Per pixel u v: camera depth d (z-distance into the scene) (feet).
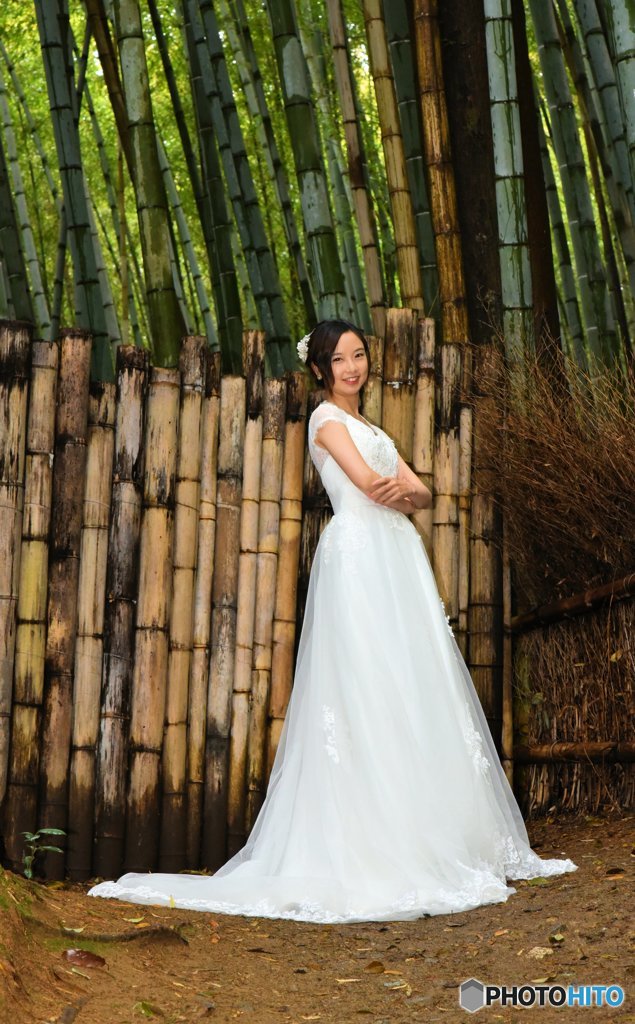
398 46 14.05
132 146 12.53
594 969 6.78
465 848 9.11
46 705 10.51
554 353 12.37
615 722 11.03
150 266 12.37
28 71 26.86
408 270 13.03
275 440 11.44
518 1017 6.25
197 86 16.71
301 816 9.37
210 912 8.73
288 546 11.42
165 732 10.87
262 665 11.17
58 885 10.08
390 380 11.96
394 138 13.12
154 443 11.07
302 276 17.79
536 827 11.52
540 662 12.14
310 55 20.71
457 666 10.09
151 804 10.68
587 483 10.95
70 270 27.61
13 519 10.50
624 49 11.13
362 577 9.91
